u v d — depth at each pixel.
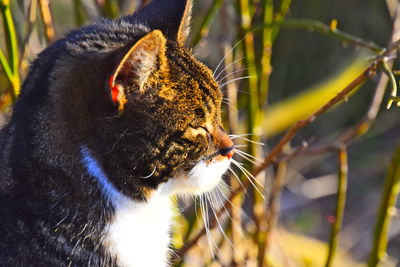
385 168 12.06
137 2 7.49
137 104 5.61
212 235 7.84
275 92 12.27
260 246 7.65
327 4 12.16
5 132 5.91
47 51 5.89
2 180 5.70
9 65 6.80
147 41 5.37
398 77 11.32
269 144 11.53
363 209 11.76
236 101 7.61
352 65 10.02
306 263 9.89
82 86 5.59
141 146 5.69
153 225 6.11
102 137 5.66
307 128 12.16
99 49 5.64
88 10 8.01
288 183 11.62
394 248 11.02
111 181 5.78
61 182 5.68
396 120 12.23
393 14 7.97
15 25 7.62
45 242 5.61
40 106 5.67
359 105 12.28
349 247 10.80
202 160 5.91
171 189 6.05
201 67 5.86
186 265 8.34
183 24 6.12
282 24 7.14
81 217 5.72
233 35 8.35
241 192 7.43
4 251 5.53
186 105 5.71
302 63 12.31
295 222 11.39
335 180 11.62
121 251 5.87
